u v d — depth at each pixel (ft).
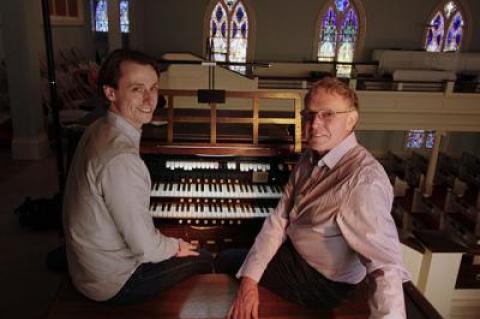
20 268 10.19
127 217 5.32
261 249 6.45
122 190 5.20
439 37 47.44
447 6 46.14
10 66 17.03
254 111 8.95
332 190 5.29
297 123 9.04
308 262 5.98
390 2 45.39
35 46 17.60
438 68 44.75
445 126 36.68
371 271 4.86
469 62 44.88
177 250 6.49
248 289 6.08
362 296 6.70
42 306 8.85
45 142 18.53
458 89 35.91
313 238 5.65
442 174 42.93
